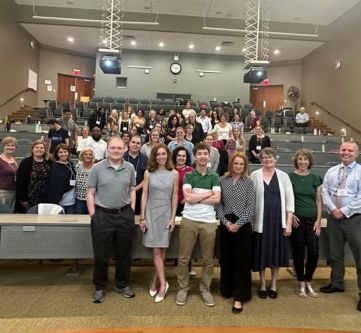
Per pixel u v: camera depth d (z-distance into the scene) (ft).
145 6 32.37
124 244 8.32
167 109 32.65
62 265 10.71
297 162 9.32
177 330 6.92
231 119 27.96
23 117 34.24
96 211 8.16
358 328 7.32
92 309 7.77
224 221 8.20
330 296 8.94
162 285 8.39
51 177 10.50
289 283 9.81
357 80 31.35
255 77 28.73
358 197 8.52
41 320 7.22
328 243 9.58
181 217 9.01
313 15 33.35
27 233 8.64
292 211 8.69
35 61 40.09
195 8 32.63
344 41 33.40
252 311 7.93
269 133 28.40
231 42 38.14
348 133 32.78
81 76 45.19
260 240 8.58
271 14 33.09
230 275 8.55
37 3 33.04
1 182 11.00
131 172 8.46
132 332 6.78
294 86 44.09
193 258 9.02
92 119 23.53
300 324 7.41
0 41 31.07
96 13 33.76
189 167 9.72
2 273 9.95
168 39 37.91
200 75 43.27
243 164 8.40
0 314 7.45
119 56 28.14
